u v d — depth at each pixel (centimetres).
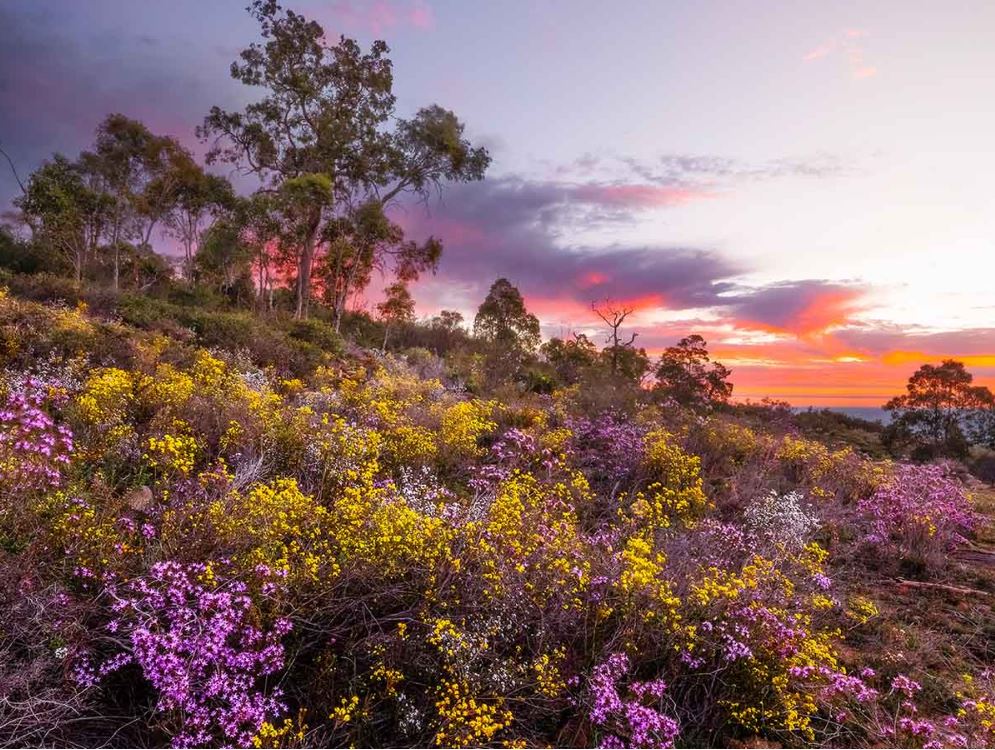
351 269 3516
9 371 848
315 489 643
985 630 566
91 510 427
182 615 339
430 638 370
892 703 440
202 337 1605
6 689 295
